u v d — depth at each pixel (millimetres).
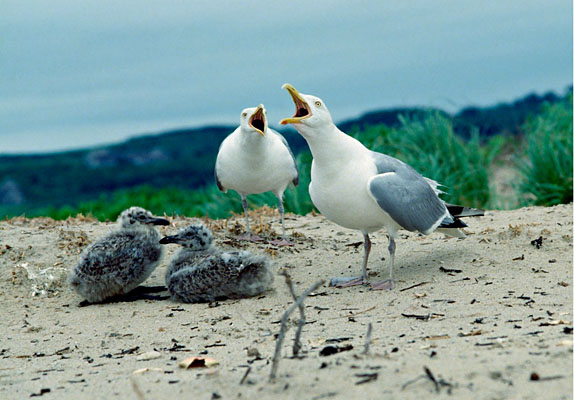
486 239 11789
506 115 23828
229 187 13688
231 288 10141
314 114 9578
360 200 9844
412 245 12211
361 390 5301
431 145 19781
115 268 10391
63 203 36125
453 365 5688
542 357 5754
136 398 5887
